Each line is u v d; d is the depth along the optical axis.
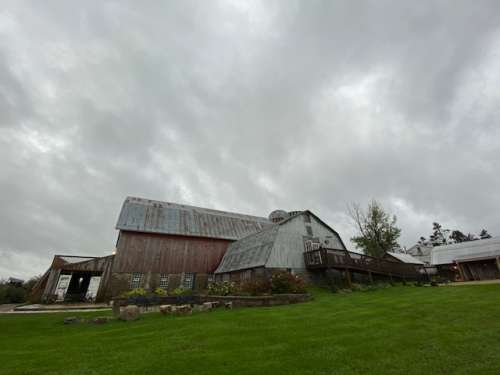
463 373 4.28
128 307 11.05
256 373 4.56
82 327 9.86
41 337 8.34
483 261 26.47
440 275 32.53
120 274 23.56
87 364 5.32
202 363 5.10
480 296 10.98
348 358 5.09
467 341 5.72
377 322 7.85
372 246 37.31
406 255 36.09
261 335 6.96
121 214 26.77
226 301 13.31
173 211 30.77
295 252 21.33
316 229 24.00
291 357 5.26
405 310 9.36
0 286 28.48
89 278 28.84
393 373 4.39
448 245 35.75
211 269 27.50
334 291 17.72
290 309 11.03
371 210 39.59
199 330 7.79
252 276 19.73
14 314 14.39
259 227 34.78
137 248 25.14
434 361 4.79
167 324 9.05
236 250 26.02
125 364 5.21
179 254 26.70
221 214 34.94
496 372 4.23
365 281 21.78
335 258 19.39
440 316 8.07
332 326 7.62
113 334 8.05
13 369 5.15
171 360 5.32
